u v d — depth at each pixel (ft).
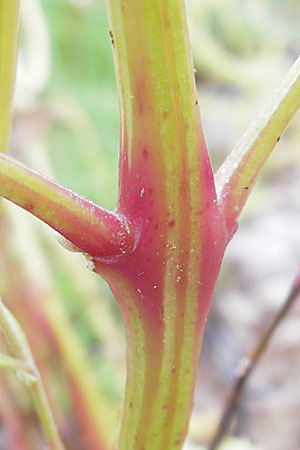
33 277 0.91
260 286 1.25
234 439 0.86
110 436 0.89
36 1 1.05
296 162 1.51
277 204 1.46
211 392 1.12
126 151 0.38
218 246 0.40
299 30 1.87
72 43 1.61
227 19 1.78
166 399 0.42
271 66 1.66
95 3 1.69
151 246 0.39
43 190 0.37
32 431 0.91
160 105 0.37
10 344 0.45
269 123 0.41
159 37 0.36
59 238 0.38
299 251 1.32
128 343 0.42
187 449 0.82
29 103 1.11
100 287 1.28
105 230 0.38
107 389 1.06
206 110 1.70
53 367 0.93
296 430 1.01
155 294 0.40
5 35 0.42
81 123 1.38
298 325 1.13
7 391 0.90
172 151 0.38
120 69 0.37
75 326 1.13
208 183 0.39
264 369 1.08
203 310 0.41
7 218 0.96
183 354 0.41
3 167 0.36
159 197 0.38
